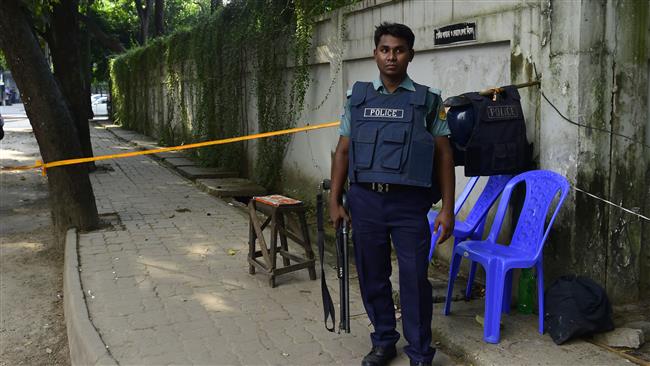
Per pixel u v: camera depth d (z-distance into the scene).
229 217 7.60
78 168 6.69
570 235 3.93
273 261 4.84
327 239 6.62
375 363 3.39
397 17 5.86
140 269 5.31
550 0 3.96
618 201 4.04
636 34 3.96
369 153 3.11
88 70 30.97
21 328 4.62
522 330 3.76
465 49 4.98
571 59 3.85
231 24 11.00
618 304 4.13
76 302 4.44
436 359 3.55
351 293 4.77
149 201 8.76
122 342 3.79
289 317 4.24
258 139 9.98
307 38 7.81
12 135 21.70
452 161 3.19
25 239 7.18
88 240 6.34
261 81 9.48
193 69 13.98
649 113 4.12
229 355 3.62
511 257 3.58
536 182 3.88
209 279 5.06
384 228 3.20
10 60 6.38
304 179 8.68
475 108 3.88
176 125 16.33
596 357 3.38
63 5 10.65
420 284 3.18
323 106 7.89
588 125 3.86
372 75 6.64
